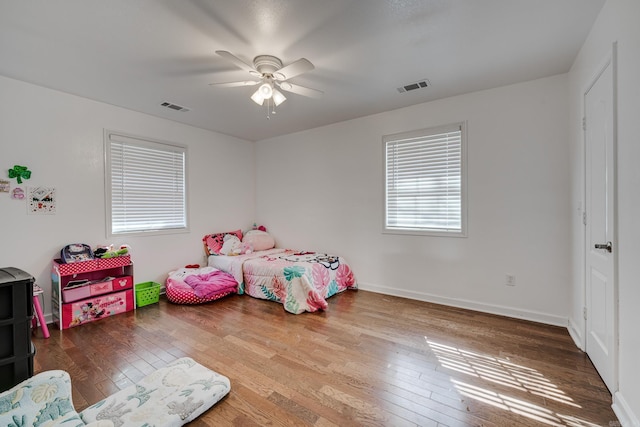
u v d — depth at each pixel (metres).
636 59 1.44
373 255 3.95
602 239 1.92
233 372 2.04
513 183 2.99
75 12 1.83
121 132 3.52
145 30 2.03
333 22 1.96
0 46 2.21
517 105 2.95
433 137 3.46
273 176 5.04
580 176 2.37
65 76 2.72
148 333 2.70
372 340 2.51
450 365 2.11
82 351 2.36
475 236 3.21
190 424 1.56
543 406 1.68
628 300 1.54
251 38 2.14
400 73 2.71
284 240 4.92
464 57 2.44
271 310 3.30
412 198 3.64
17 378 1.72
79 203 3.20
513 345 2.40
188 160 4.24
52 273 2.96
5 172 2.74
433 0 1.76
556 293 2.81
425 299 3.54
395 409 1.67
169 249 4.02
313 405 1.70
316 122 4.21
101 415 1.55
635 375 1.46
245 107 3.54
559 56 2.43
